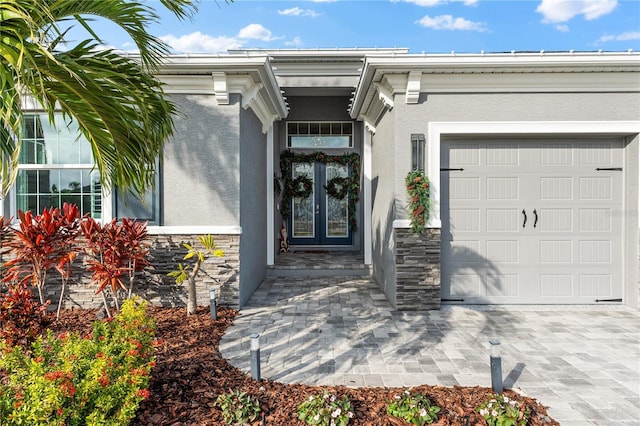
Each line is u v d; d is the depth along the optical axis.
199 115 6.04
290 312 5.98
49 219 4.96
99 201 6.21
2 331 3.79
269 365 4.01
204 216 6.09
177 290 6.05
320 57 10.22
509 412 2.85
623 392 3.48
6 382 3.29
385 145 7.17
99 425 2.34
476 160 6.30
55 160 6.20
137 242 5.36
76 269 5.96
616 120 5.99
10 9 2.39
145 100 3.58
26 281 5.40
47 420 2.26
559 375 3.81
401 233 6.12
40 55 2.76
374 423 2.83
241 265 6.19
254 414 2.88
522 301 6.33
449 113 6.09
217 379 3.54
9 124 2.72
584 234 6.30
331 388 3.45
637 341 4.75
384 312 5.99
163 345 4.43
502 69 5.77
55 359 2.91
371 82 6.59
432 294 6.10
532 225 6.30
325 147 11.47
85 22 2.86
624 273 6.26
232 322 5.44
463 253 6.33
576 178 6.29
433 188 6.12
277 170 11.04
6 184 2.99
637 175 6.05
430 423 2.80
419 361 4.14
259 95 7.05
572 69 5.76
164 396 3.16
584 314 5.85
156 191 6.05
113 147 3.55
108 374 2.62
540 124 6.01
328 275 9.04
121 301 5.94
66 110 3.21
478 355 4.32
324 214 11.59
